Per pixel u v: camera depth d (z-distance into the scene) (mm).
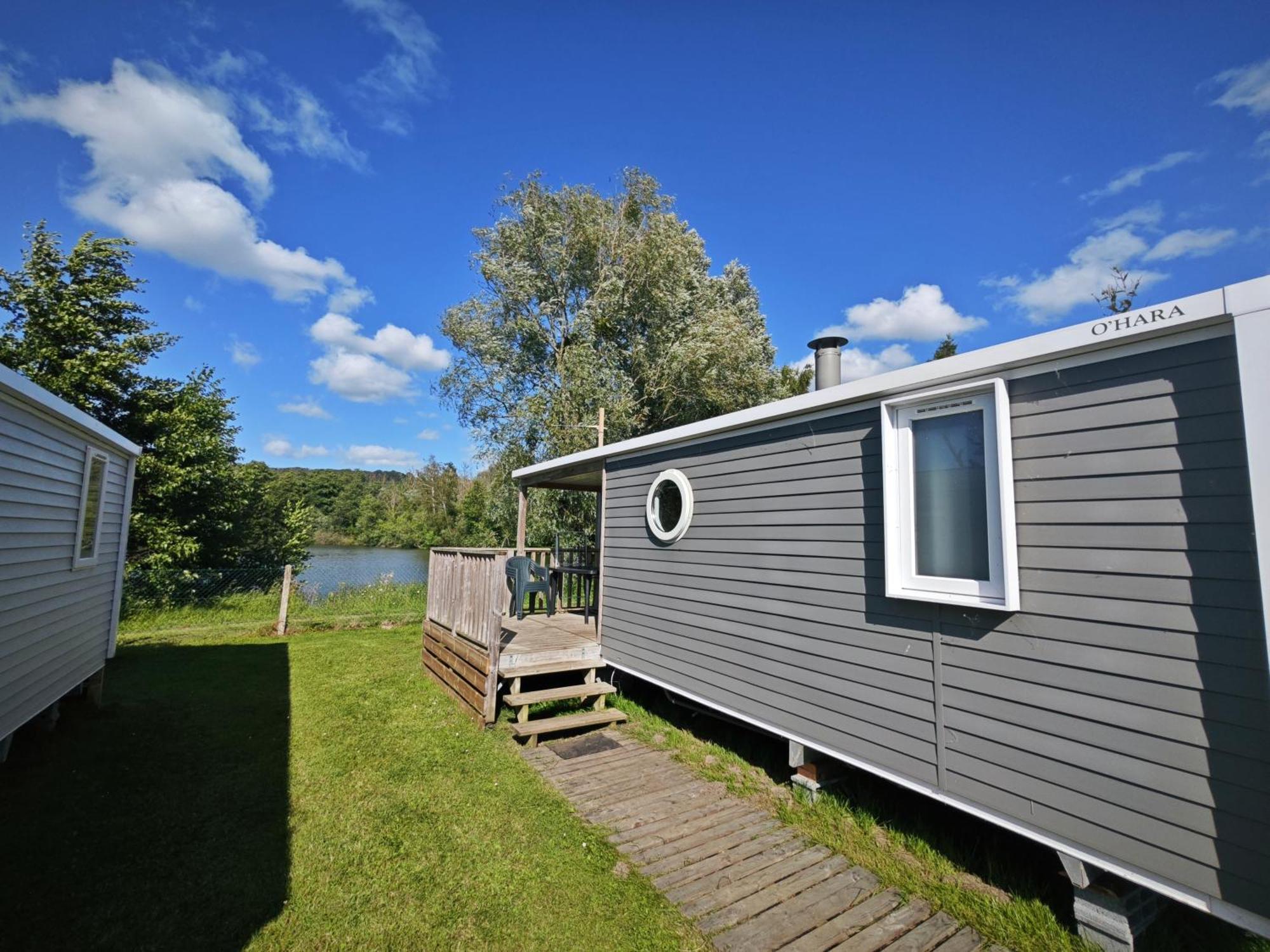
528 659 5516
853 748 3449
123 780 3850
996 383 2799
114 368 11938
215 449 13398
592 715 5316
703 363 15359
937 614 3055
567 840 3287
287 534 16219
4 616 3523
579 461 6656
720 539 4676
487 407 15531
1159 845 2203
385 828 3354
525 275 15539
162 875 2820
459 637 6039
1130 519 2363
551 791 3910
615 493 6168
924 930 2588
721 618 4602
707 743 4879
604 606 6172
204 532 13719
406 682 6551
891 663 3281
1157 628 2264
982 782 2787
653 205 16125
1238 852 2018
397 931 2492
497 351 15328
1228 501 2115
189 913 2549
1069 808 2467
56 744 4430
